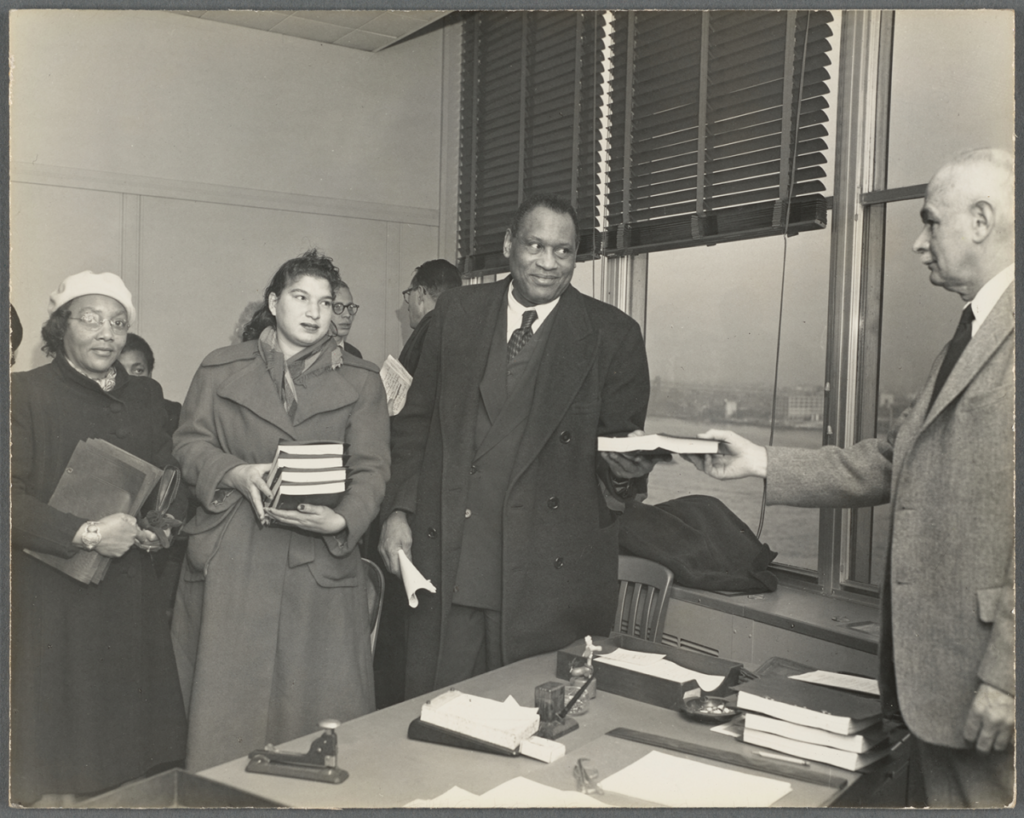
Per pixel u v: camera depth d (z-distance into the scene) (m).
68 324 1.94
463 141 3.75
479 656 2.05
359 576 2.03
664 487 3.16
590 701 1.56
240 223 3.34
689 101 2.82
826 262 2.58
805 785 1.25
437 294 3.00
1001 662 1.30
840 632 2.21
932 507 1.40
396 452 2.19
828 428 2.56
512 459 2.01
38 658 1.84
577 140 3.18
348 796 1.20
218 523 1.90
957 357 1.45
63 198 3.02
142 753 1.90
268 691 1.90
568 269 1.98
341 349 2.06
